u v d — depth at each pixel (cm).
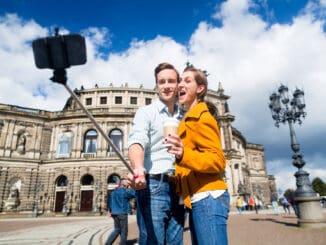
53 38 173
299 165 1365
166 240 267
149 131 288
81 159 3862
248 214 2928
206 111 252
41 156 4012
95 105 4616
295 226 1345
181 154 212
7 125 3950
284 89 1523
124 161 212
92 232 1267
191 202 241
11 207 3581
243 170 5644
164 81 313
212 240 217
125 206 727
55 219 2794
